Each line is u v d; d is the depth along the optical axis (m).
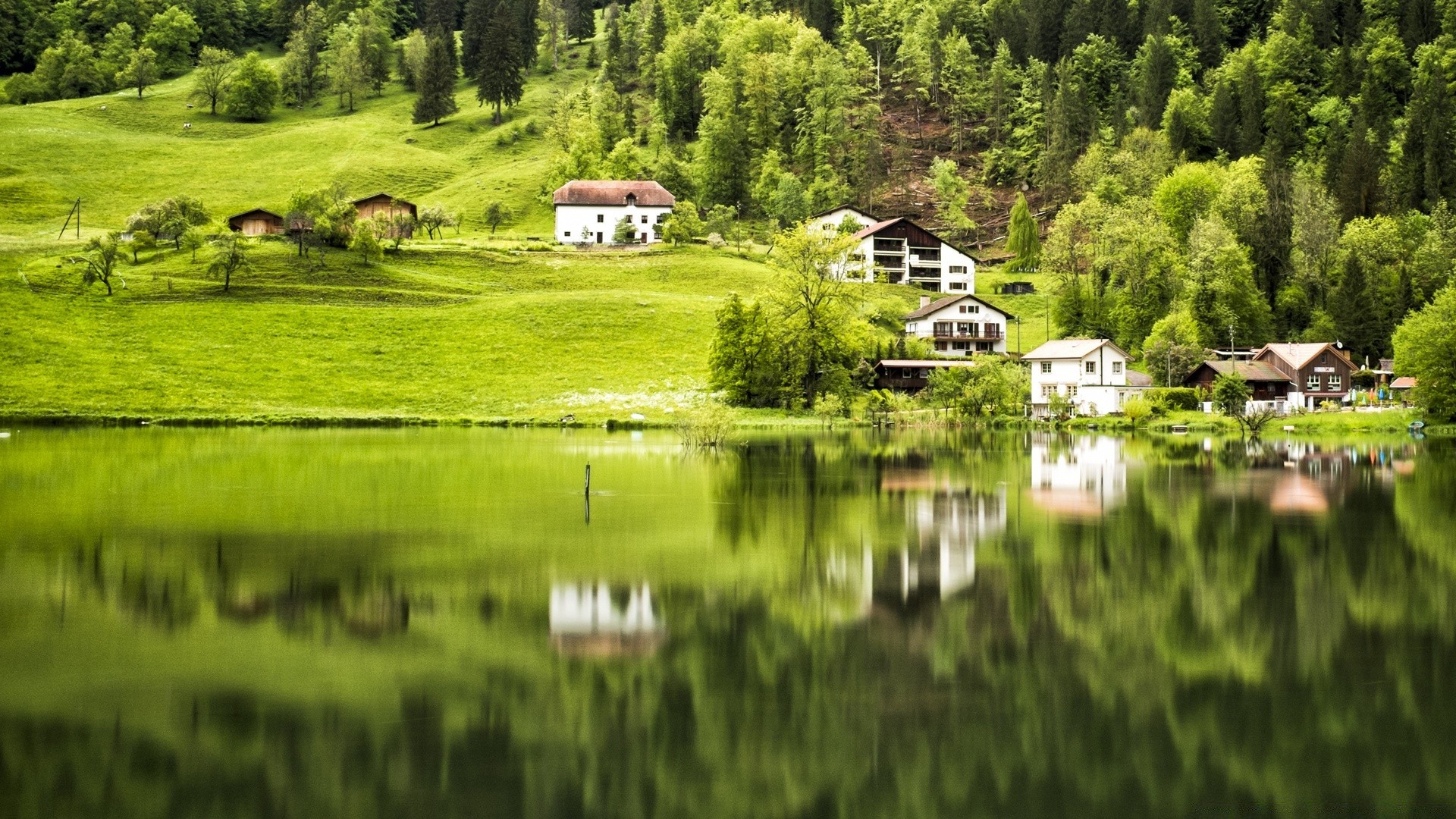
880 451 72.06
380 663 21.97
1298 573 30.48
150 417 92.19
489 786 16.41
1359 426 97.31
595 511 42.06
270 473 54.94
